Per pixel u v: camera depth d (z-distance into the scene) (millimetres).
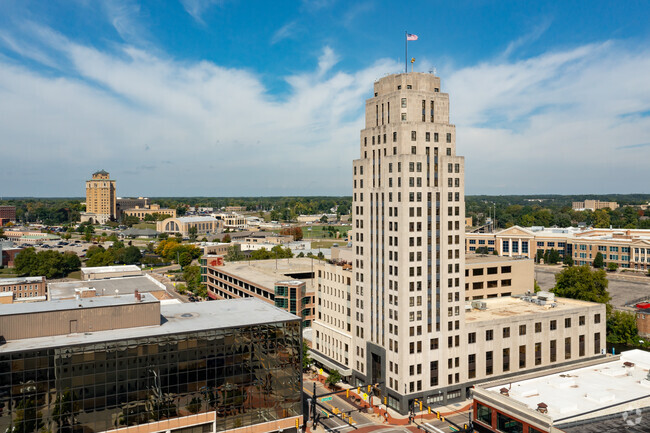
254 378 93562
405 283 114062
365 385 128250
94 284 196875
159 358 85688
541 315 131250
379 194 122812
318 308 155250
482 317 128625
